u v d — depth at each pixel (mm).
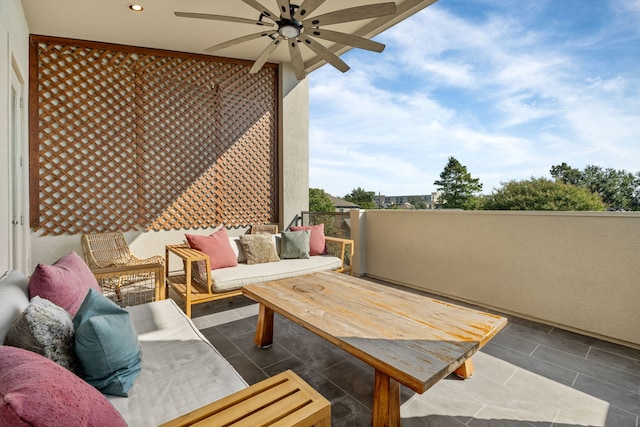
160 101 4465
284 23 2623
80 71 4020
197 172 4758
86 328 1116
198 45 4340
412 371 1238
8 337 1046
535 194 7031
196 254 2867
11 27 2615
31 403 572
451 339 1517
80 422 631
